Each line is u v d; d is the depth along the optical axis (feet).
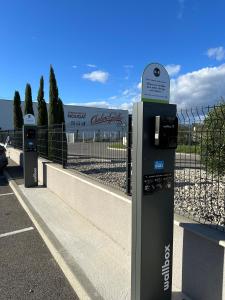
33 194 28.84
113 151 22.21
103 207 17.93
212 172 13.32
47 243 16.93
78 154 33.04
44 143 37.68
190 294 10.96
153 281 9.93
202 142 13.15
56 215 21.85
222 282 9.64
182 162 14.34
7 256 15.43
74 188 22.94
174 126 9.69
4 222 20.81
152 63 9.71
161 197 9.89
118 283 12.44
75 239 17.15
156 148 9.66
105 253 15.26
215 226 11.00
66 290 12.30
